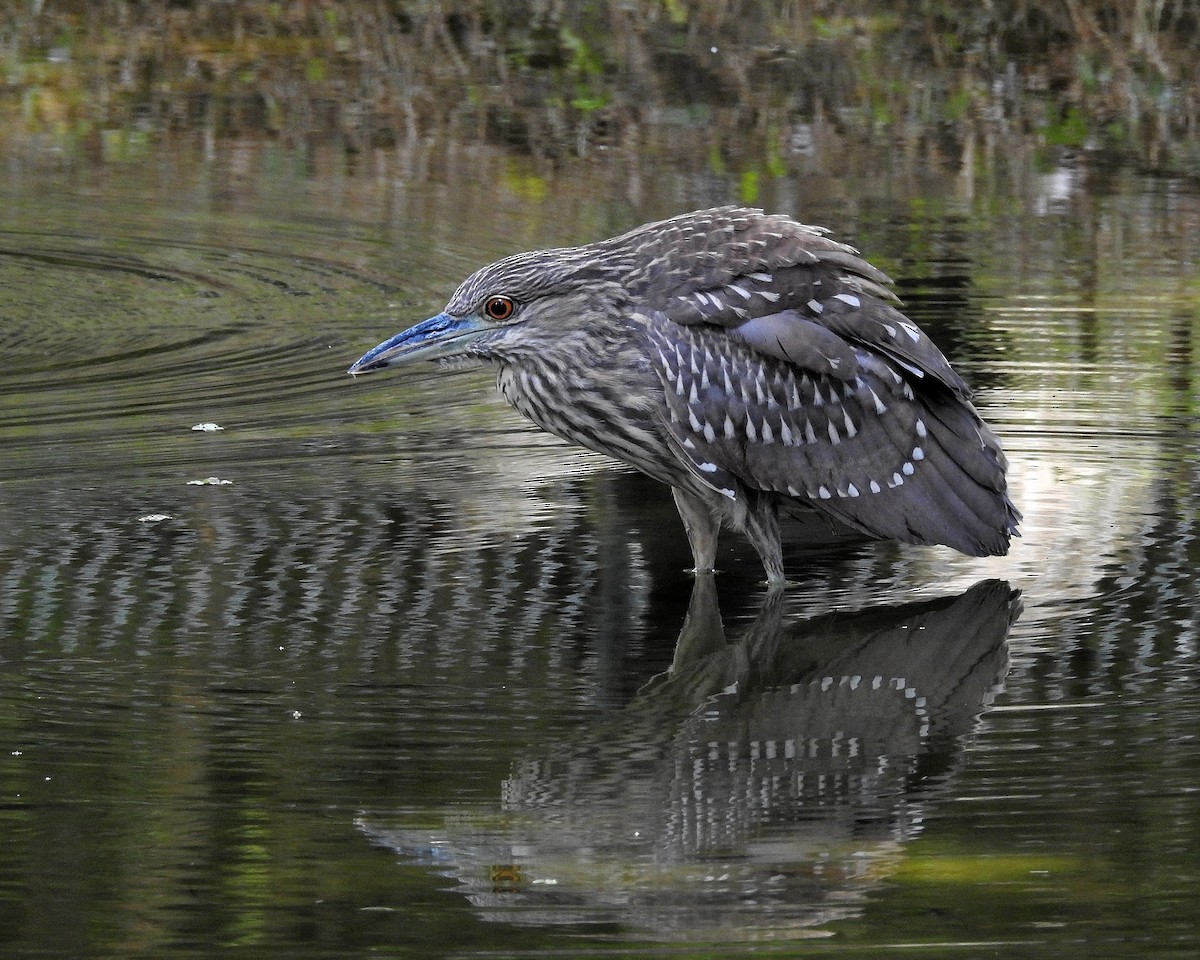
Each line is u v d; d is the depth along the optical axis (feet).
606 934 24.44
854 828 27.12
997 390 50.93
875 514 38.42
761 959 23.76
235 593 37.01
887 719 31.40
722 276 37.63
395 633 35.12
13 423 48.57
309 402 50.65
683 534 41.27
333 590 37.24
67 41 102.37
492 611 36.42
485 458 45.98
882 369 38.01
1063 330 57.41
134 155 83.92
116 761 29.25
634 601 37.32
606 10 106.42
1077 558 39.42
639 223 73.15
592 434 38.40
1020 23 104.63
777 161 83.10
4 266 66.33
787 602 37.50
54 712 31.17
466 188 78.64
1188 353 54.60
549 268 37.68
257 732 30.42
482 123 88.89
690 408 37.37
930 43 101.86
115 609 36.11
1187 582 37.86
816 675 33.58
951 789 28.32
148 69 97.76
